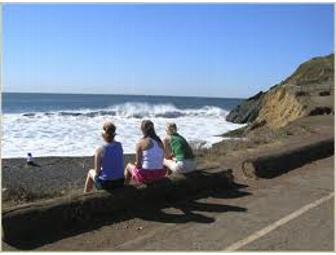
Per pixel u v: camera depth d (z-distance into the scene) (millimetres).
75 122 40062
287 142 13594
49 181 15352
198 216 7406
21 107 82562
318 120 19891
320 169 10984
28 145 24641
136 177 8000
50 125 36250
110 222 7051
